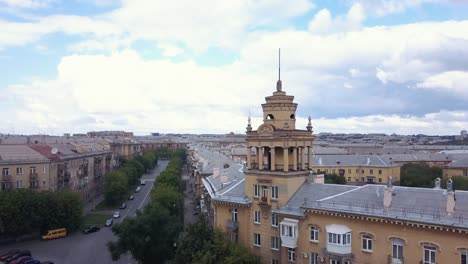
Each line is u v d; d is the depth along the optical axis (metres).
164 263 83.62
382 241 52.28
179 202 119.44
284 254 64.25
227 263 59.19
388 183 55.88
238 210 72.12
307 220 60.72
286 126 68.19
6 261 92.25
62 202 118.81
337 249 55.91
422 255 48.72
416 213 50.03
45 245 108.19
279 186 66.19
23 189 115.31
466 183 164.00
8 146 133.25
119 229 83.31
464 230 44.69
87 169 178.62
